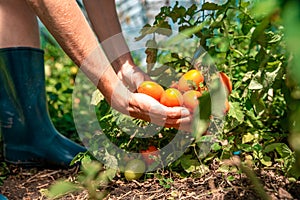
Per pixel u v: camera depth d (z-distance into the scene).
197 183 1.59
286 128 1.56
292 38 0.57
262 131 1.69
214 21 1.68
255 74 1.60
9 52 1.98
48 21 1.39
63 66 3.61
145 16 3.97
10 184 1.90
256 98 1.55
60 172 2.01
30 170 2.08
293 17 0.58
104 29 1.77
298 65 0.58
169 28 1.83
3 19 1.96
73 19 1.39
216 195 1.48
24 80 2.02
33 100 2.05
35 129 2.08
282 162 1.58
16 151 2.11
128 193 1.60
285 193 1.40
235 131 1.69
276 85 1.51
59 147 2.08
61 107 2.78
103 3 1.78
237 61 1.88
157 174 1.68
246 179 1.52
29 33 2.01
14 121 2.07
